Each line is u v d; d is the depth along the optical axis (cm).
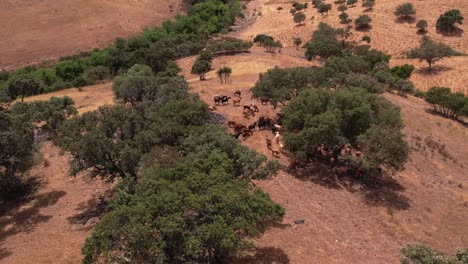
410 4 11069
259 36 9844
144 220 1798
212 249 2112
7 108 5106
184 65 8300
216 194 1903
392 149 3322
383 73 7262
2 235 2841
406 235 2953
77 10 13188
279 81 4319
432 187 3778
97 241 1858
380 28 10912
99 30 12306
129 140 2834
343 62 6194
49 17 12694
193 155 2502
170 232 1756
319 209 3070
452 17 10212
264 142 3950
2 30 11725
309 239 2683
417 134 5012
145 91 4469
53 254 2541
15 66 10106
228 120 4362
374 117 3819
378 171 3762
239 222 1855
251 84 5856
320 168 3644
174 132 2867
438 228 3122
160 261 1750
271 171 2608
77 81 7656
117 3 14088
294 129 3622
